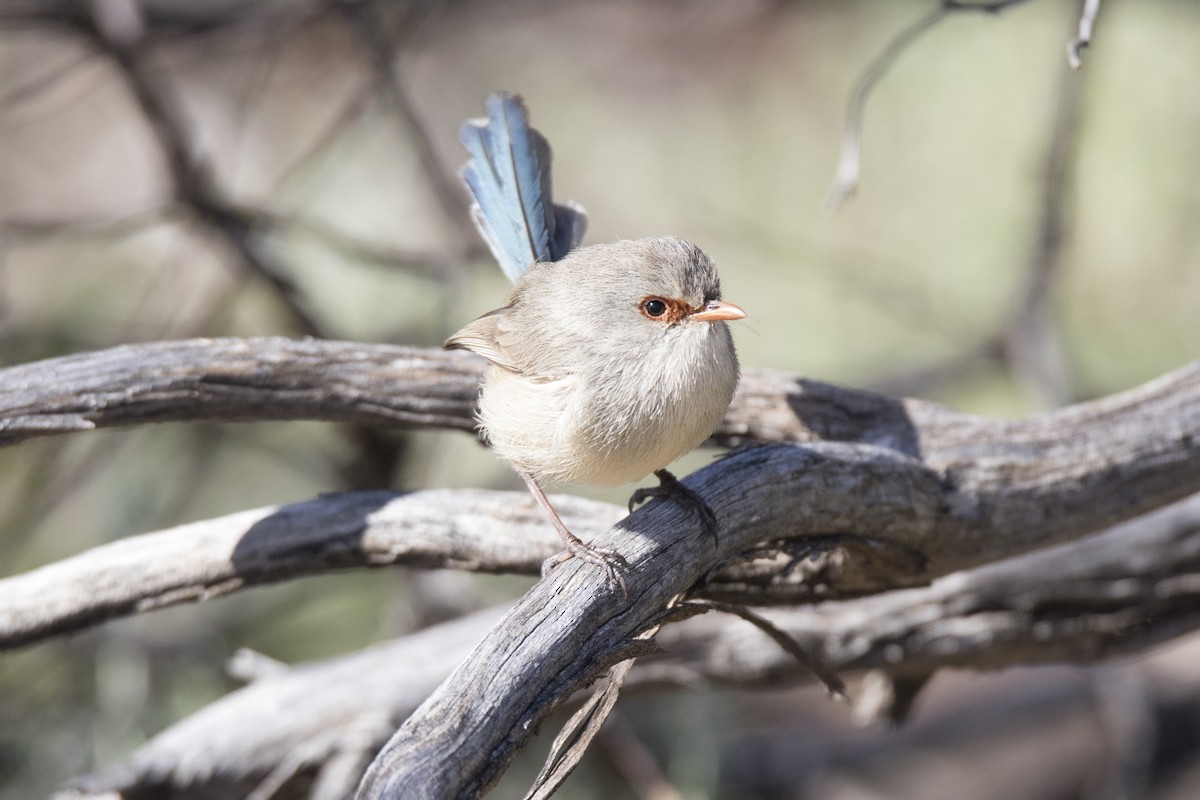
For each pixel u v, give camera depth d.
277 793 8.69
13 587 7.48
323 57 15.20
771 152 16.38
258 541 7.49
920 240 15.31
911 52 15.18
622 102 16.86
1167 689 13.66
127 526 11.23
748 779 13.40
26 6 11.69
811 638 8.80
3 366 11.55
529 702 5.93
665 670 9.06
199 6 13.30
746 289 15.87
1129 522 8.52
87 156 14.81
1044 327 13.01
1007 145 14.98
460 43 16.52
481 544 7.43
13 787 10.02
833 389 8.08
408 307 12.87
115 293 12.41
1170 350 14.05
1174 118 13.91
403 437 11.80
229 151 15.02
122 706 10.20
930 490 7.41
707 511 6.67
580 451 7.27
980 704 14.22
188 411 7.34
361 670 8.90
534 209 8.64
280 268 11.45
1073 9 12.40
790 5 16.69
